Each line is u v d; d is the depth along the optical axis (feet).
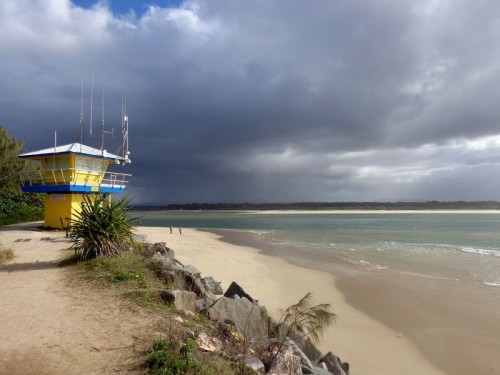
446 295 53.83
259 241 121.49
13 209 117.70
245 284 55.67
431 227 200.23
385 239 130.82
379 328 40.83
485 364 32.83
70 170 81.71
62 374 16.99
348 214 437.58
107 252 41.73
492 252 96.32
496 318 44.27
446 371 31.53
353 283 60.80
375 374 30.32
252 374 18.35
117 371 17.26
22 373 17.11
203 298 33.12
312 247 106.22
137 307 26.35
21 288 31.63
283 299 49.16
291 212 521.65
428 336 38.86
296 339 27.86
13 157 132.26
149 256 45.39
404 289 57.11
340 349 34.78
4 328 22.62
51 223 82.74
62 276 35.65
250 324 28.45
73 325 23.04
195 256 76.23
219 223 238.07
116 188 89.15
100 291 30.27
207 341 20.72
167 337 20.75
